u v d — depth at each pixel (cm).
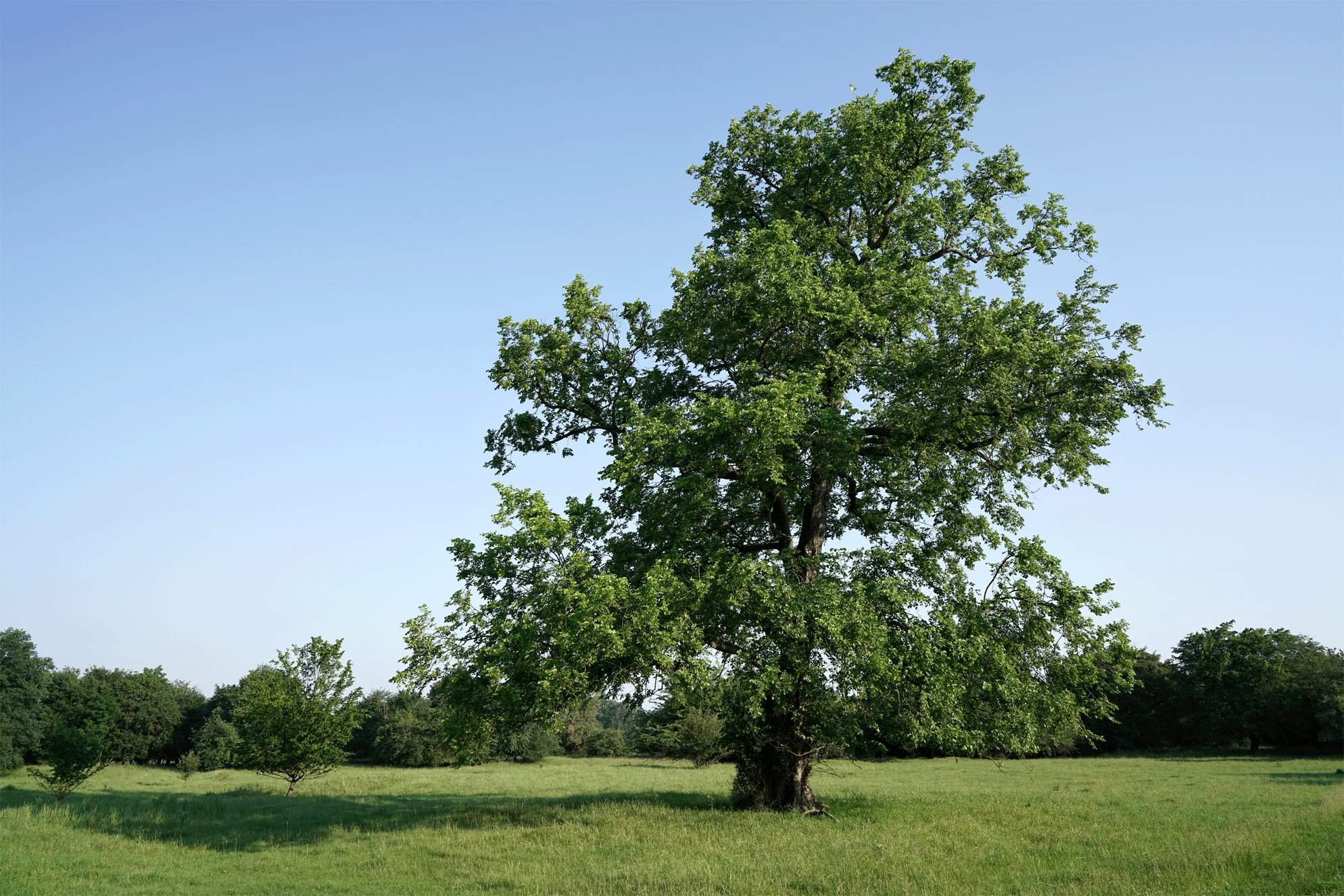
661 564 1819
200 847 1712
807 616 1816
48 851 1598
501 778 4522
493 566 1741
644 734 6769
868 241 2291
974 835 1661
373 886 1305
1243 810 2130
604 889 1223
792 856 1440
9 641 7519
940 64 2123
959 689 1823
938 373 1811
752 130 2305
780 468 1783
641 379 2161
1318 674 6981
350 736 3372
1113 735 7475
